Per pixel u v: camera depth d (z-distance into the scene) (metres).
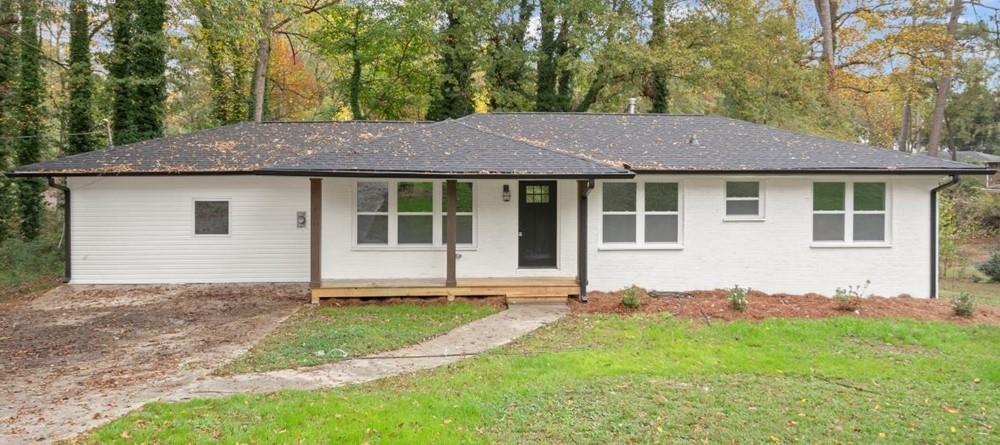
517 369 7.64
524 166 11.80
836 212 13.52
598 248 13.32
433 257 13.28
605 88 28.95
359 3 27.77
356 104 28.92
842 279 13.50
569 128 15.67
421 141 13.05
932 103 41.47
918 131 48.50
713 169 12.77
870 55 29.73
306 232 15.05
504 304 12.29
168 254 14.73
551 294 12.45
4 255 17.22
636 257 13.39
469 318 11.02
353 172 11.25
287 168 11.19
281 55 33.28
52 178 14.25
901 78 28.75
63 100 22.72
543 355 8.38
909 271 13.54
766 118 25.62
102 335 9.71
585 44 25.48
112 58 19.75
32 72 20.72
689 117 16.86
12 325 10.48
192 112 28.80
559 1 27.12
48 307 12.14
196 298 13.04
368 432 5.34
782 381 7.20
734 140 14.70
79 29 20.16
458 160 11.95
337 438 5.22
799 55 28.59
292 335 9.60
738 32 25.70
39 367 7.88
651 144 14.31
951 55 28.89
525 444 5.20
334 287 12.21
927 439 5.45
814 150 14.02
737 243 13.44
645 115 16.98
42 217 21.89
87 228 14.54
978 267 21.22
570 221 13.38
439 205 13.27
